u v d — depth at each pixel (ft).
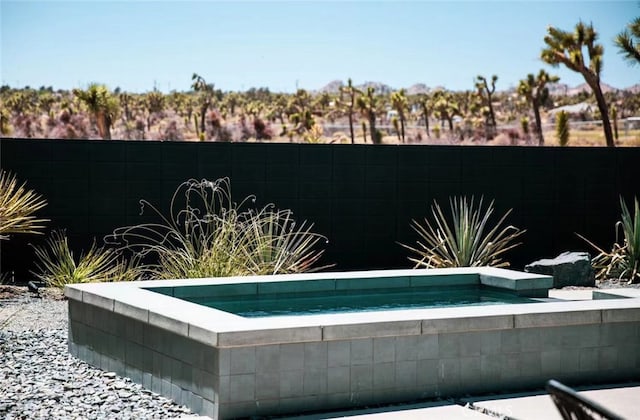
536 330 19.30
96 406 17.63
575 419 9.96
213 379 16.62
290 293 26.16
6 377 19.95
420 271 28.68
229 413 16.44
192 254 33.12
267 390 16.75
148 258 38.22
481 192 42.09
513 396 18.52
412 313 18.71
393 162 40.93
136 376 19.74
